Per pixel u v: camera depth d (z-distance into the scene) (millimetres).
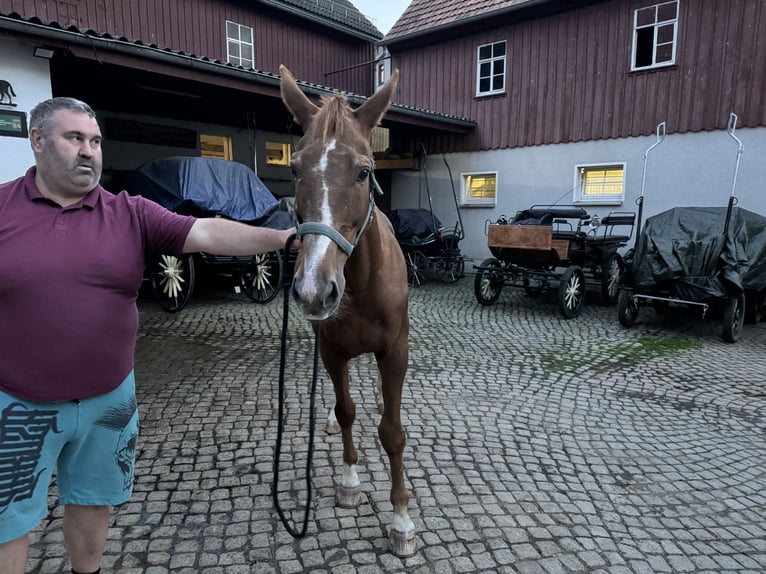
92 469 1671
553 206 10555
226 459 3148
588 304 9016
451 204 13078
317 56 14305
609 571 2279
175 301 7309
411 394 4375
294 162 1734
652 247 6555
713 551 2453
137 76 7266
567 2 10500
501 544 2430
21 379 1433
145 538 2400
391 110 10242
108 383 1582
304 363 5086
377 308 2154
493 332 6777
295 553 2326
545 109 11195
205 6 11602
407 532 2338
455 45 12609
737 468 3285
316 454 3232
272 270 8891
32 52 5488
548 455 3365
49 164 1421
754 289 6348
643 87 9836
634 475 3154
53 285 1421
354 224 1740
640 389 4695
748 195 8883
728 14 8781
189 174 7070
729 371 5254
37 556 2254
